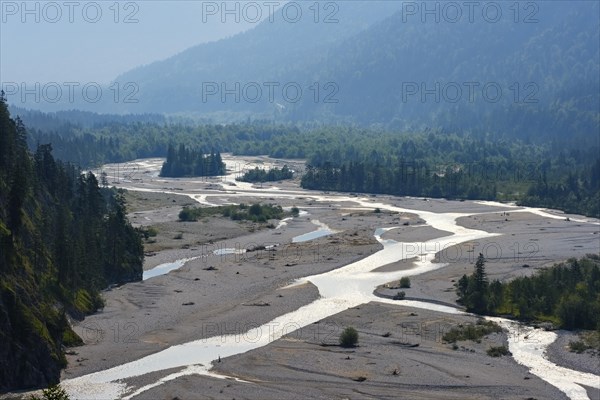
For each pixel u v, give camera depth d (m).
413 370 118.25
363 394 109.25
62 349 123.25
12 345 111.19
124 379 114.56
